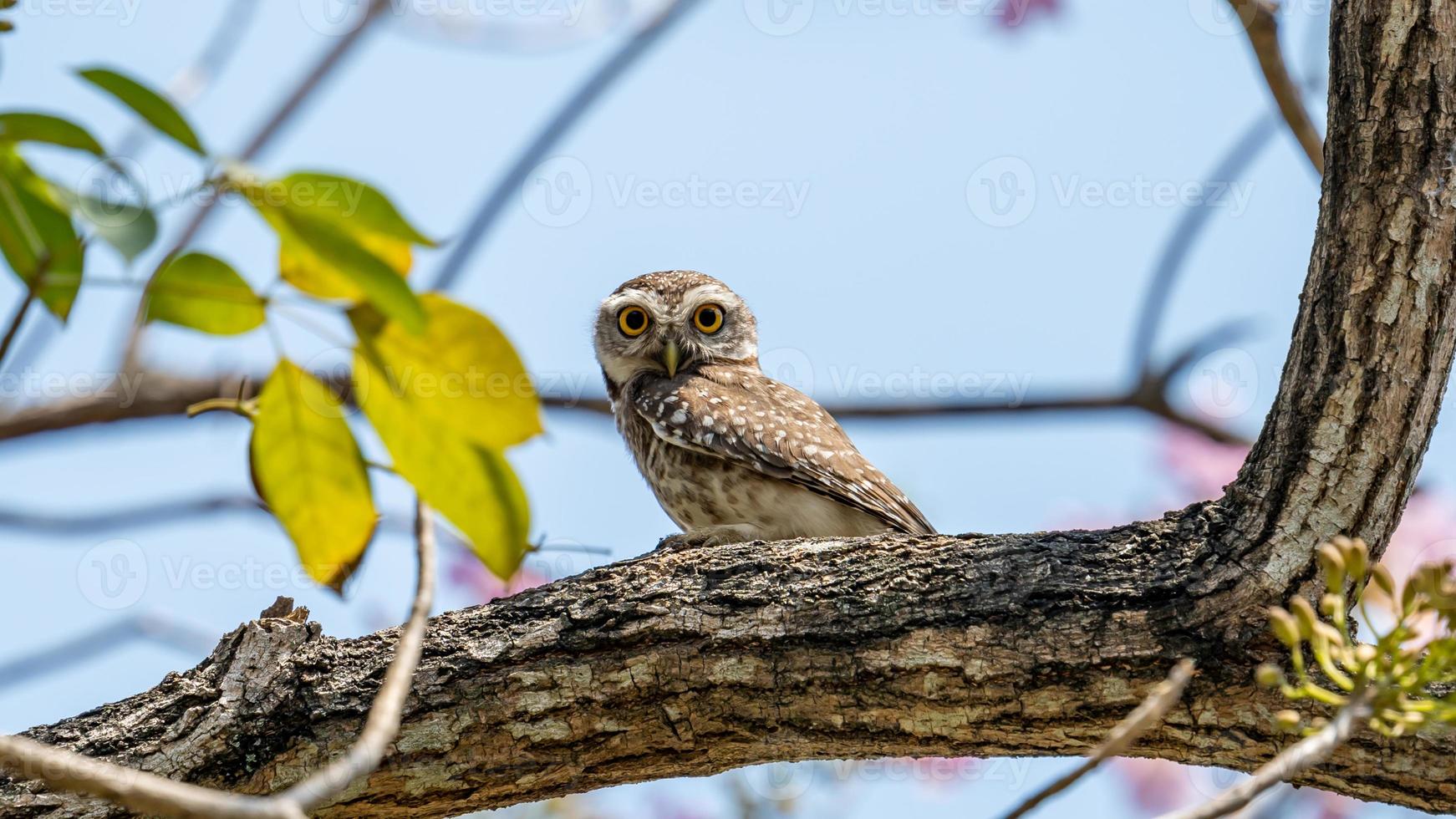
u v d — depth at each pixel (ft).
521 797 27.04
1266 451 25.73
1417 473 25.21
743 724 26.43
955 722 25.95
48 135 14.52
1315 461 24.99
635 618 26.66
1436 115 23.77
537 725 26.30
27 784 24.93
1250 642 24.94
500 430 17.30
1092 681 25.29
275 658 26.45
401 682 16.19
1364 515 25.02
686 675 26.32
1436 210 23.82
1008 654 25.54
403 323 14.84
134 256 14.60
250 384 40.37
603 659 26.45
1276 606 25.05
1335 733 16.26
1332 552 17.90
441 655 26.55
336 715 26.07
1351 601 24.39
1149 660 25.09
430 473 17.81
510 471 17.78
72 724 25.79
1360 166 24.27
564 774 26.78
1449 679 23.61
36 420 37.88
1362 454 24.73
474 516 18.10
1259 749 24.82
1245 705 24.84
